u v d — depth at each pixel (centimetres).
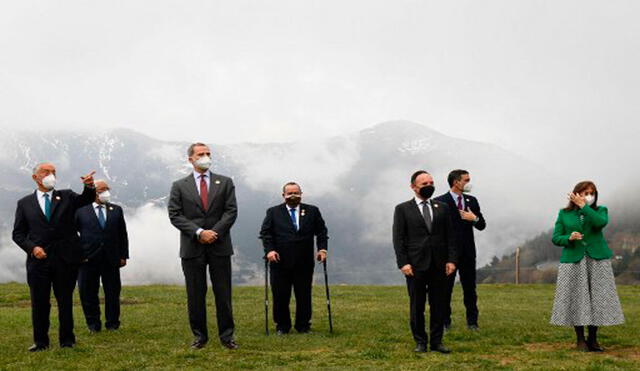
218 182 1084
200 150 1079
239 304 1842
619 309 1023
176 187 1077
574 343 1112
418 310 1022
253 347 1068
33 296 1060
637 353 1009
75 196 1095
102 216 1312
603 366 873
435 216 1027
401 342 1128
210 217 1067
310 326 1300
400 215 1030
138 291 2269
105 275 1307
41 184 1075
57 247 1065
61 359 969
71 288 1081
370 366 905
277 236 1259
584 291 1026
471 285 1277
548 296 2198
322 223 1300
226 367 903
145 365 921
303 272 1269
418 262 1015
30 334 1235
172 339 1157
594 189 1053
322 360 955
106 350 1045
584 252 1033
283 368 895
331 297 2080
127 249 1355
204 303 1065
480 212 1300
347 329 1285
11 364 930
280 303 1256
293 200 1267
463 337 1161
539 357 975
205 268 1070
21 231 1067
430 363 920
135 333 1236
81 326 1355
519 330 1247
